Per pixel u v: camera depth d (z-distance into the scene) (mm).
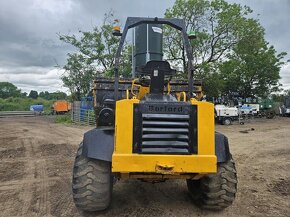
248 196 5227
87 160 4059
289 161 8438
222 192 4191
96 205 4086
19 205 4785
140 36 7055
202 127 3812
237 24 24969
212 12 25219
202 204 4426
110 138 4016
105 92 6066
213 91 25078
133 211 4469
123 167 3674
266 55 33562
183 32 4656
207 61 25438
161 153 3742
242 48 26172
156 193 5277
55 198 5090
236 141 12820
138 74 4816
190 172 3730
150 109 3791
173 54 23609
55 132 16234
